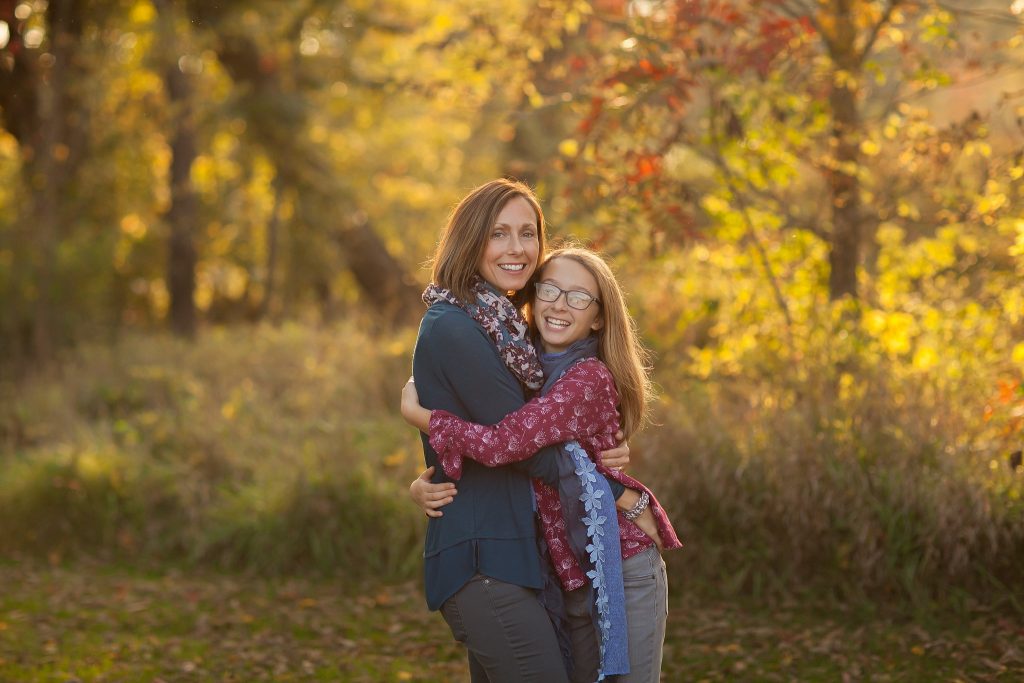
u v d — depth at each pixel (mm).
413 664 4414
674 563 5176
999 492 4676
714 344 7098
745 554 5082
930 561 4719
